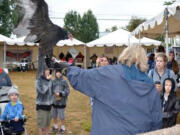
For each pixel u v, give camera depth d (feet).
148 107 9.70
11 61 100.27
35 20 8.16
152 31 46.98
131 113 9.59
